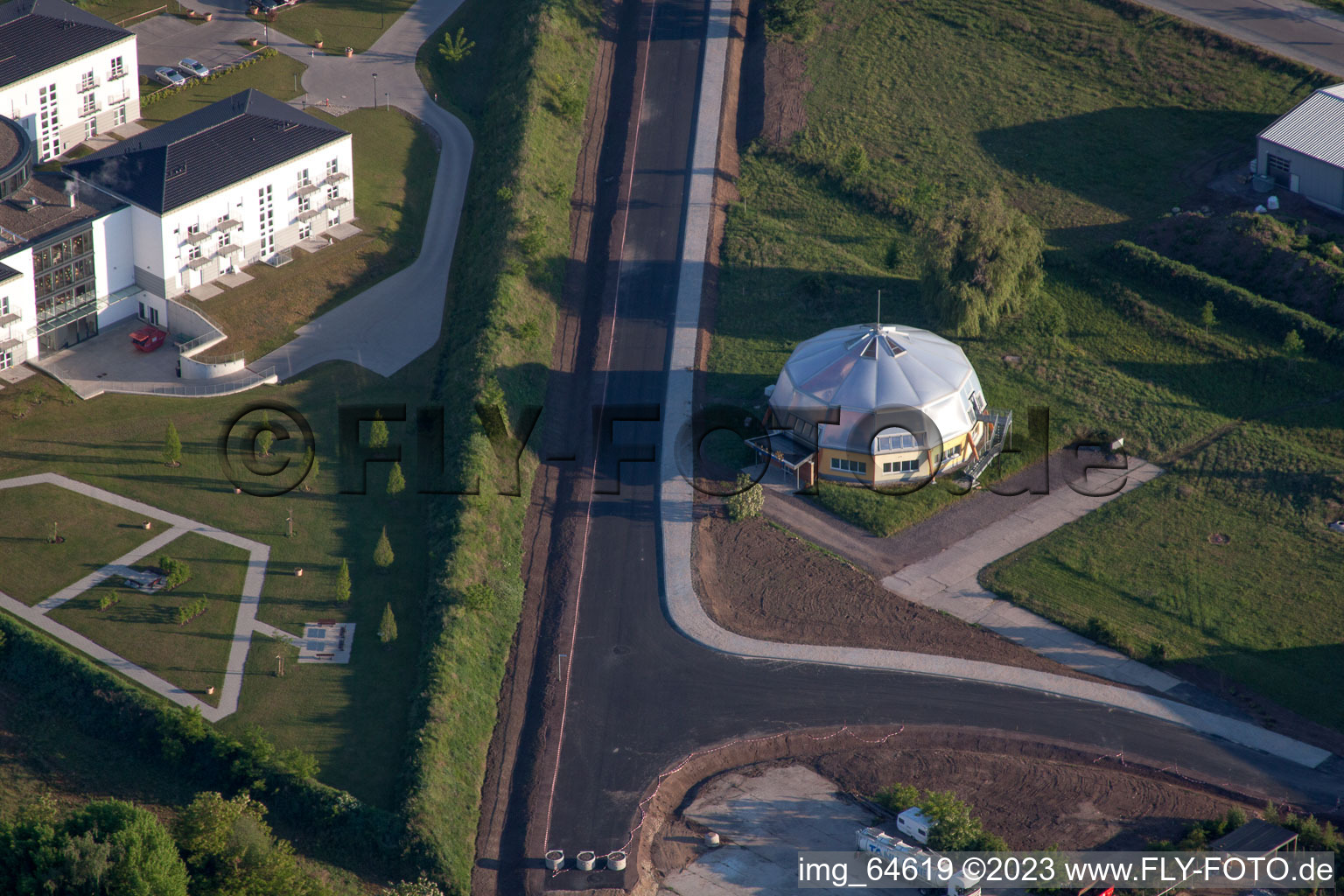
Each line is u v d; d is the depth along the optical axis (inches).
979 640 3326.8
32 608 3191.4
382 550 3336.6
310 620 3233.3
